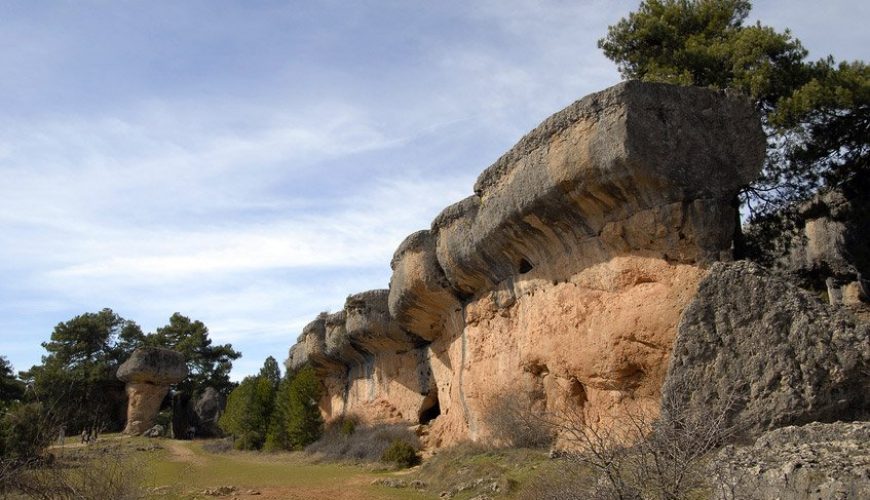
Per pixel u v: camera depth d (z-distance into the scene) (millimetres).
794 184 19172
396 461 25109
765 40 19062
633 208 15102
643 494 7871
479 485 16266
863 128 17938
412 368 32000
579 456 8945
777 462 7871
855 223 19031
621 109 14523
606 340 15180
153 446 37188
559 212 16625
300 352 43906
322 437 36562
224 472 25875
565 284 17281
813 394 11312
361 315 33250
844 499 6754
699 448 7930
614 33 22516
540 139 16672
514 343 20000
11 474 12891
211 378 63125
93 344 59656
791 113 17562
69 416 40438
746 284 12555
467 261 21641
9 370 40531
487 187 19547
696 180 14539
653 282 14648
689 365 12461
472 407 22500
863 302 19953
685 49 20328
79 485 13078
